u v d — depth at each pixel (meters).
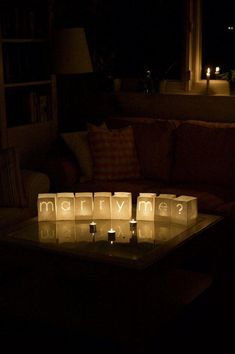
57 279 3.75
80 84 6.30
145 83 5.91
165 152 5.04
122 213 3.64
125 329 3.02
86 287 3.59
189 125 4.99
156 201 3.59
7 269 4.22
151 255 3.00
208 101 5.45
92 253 3.05
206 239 3.49
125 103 6.00
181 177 4.91
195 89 5.91
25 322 3.48
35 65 6.11
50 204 3.63
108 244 3.21
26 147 5.86
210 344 3.22
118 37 6.25
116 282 3.61
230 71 5.57
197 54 5.84
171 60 5.99
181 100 5.62
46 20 6.05
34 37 5.97
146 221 3.61
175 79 6.02
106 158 4.98
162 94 5.73
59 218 3.65
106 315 3.19
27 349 3.18
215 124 5.05
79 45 5.43
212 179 4.74
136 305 2.88
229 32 5.66
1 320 3.51
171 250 3.09
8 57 5.71
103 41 6.25
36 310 3.28
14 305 3.36
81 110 6.34
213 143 4.77
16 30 5.71
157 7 5.96
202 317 3.53
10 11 5.65
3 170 4.43
